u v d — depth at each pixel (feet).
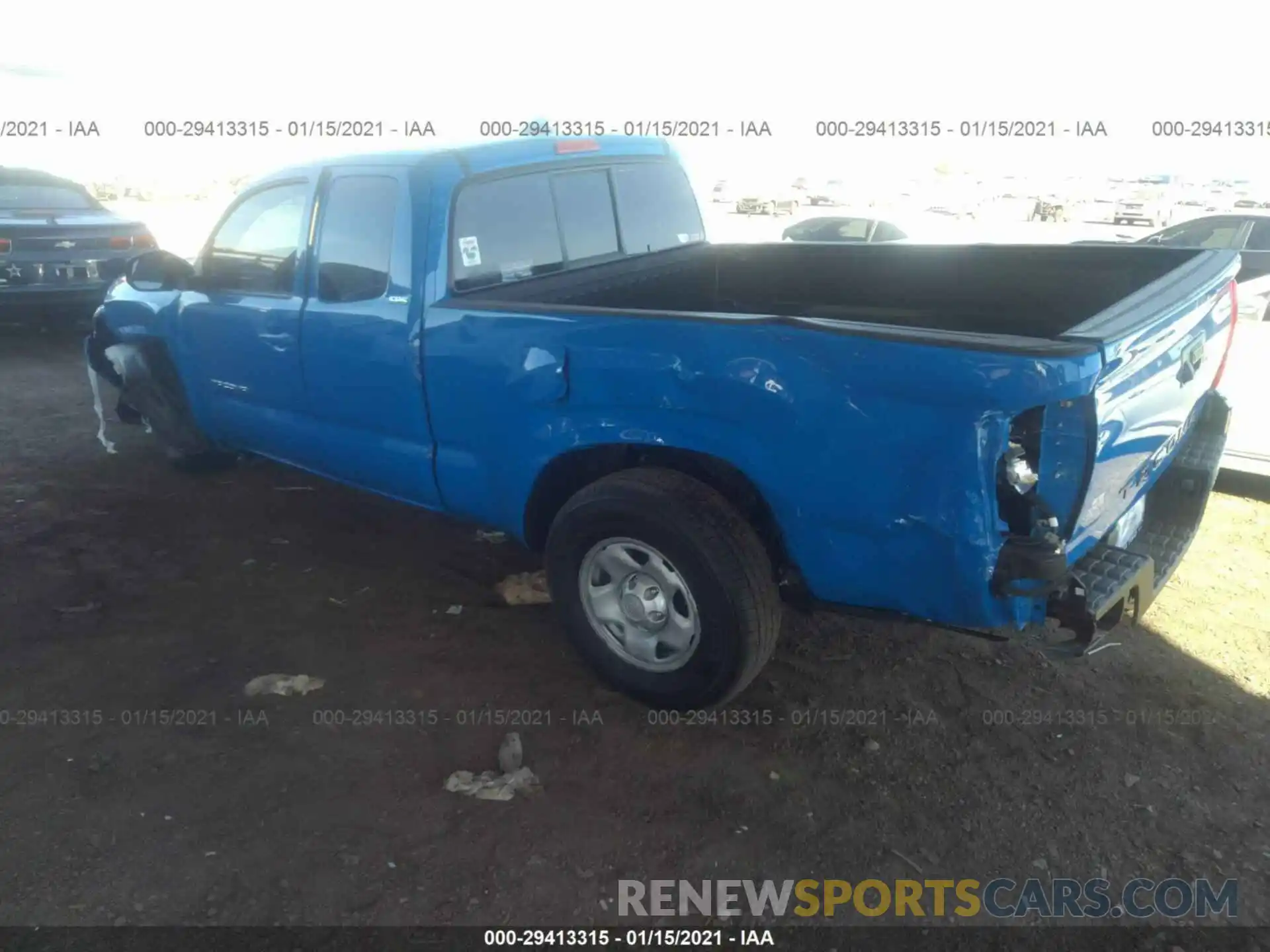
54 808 9.50
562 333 10.36
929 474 8.35
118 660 12.07
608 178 14.10
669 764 10.23
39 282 27.07
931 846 9.11
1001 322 13.69
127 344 17.16
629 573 10.70
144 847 9.03
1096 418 8.14
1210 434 12.07
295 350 13.60
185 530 15.92
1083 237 73.05
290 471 18.66
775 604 9.99
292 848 9.03
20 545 15.17
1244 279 24.75
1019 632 9.21
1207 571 14.16
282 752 10.39
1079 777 9.96
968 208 98.94
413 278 11.81
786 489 9.26
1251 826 9.28
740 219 92.73
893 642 12.53
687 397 9.55
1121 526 10.55
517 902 8.49
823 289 15.16
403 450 12.76
